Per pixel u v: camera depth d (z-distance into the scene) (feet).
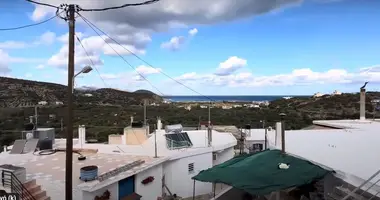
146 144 79.66
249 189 37.45
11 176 43.42
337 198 36.47
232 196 57.36
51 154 70.38
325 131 73.92
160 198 63.10
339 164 42.22
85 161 63.16
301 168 41.70
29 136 80.89
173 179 68.33
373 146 53.88
